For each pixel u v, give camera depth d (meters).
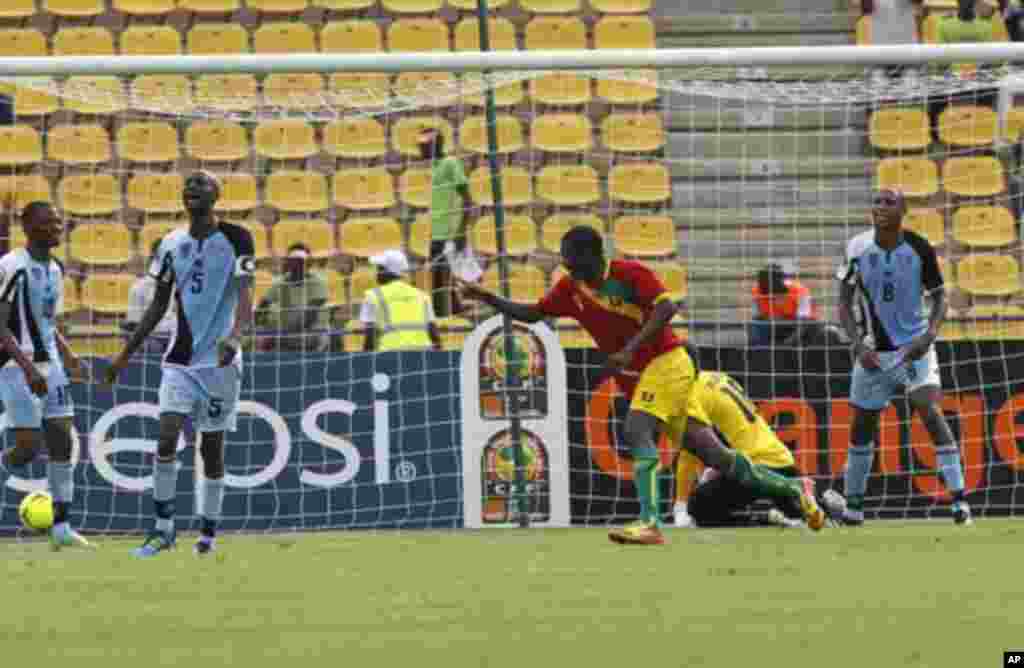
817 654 21.23
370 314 54.28
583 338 56.41
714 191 66.38
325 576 33.03
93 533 50.03
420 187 65.38
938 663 20.36
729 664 20.53
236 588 30.73
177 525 50.06
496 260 62.78
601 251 39.06
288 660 21.31
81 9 77.88
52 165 65.25
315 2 78.00
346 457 50.34
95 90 59.47
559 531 47.69
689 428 41.53
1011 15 74.19
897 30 74.62
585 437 50.56
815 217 64.38
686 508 48.47
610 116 68.19
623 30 76.31
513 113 68.75
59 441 43.81
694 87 57.34
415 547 41.19
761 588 29.22
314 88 68.44
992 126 66.25
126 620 25.83
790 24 76.38
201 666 20.92
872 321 46.31
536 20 76.19
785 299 52.66
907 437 51.00
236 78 67.94
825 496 47.94
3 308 42.19
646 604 27.00
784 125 67.25
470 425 50.47
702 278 61.94
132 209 66.06
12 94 67.38
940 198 65.69
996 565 33.19
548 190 65.06
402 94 63.75
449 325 57.03
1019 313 57.50
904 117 66.62
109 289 60.88
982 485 50.97
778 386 51.31
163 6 77.88
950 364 51.00
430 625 24.72
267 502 50.09
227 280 39.12
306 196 65.69
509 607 26.88
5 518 49.41
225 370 39.28
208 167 66.88
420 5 77.75
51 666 21.06
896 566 33.12
